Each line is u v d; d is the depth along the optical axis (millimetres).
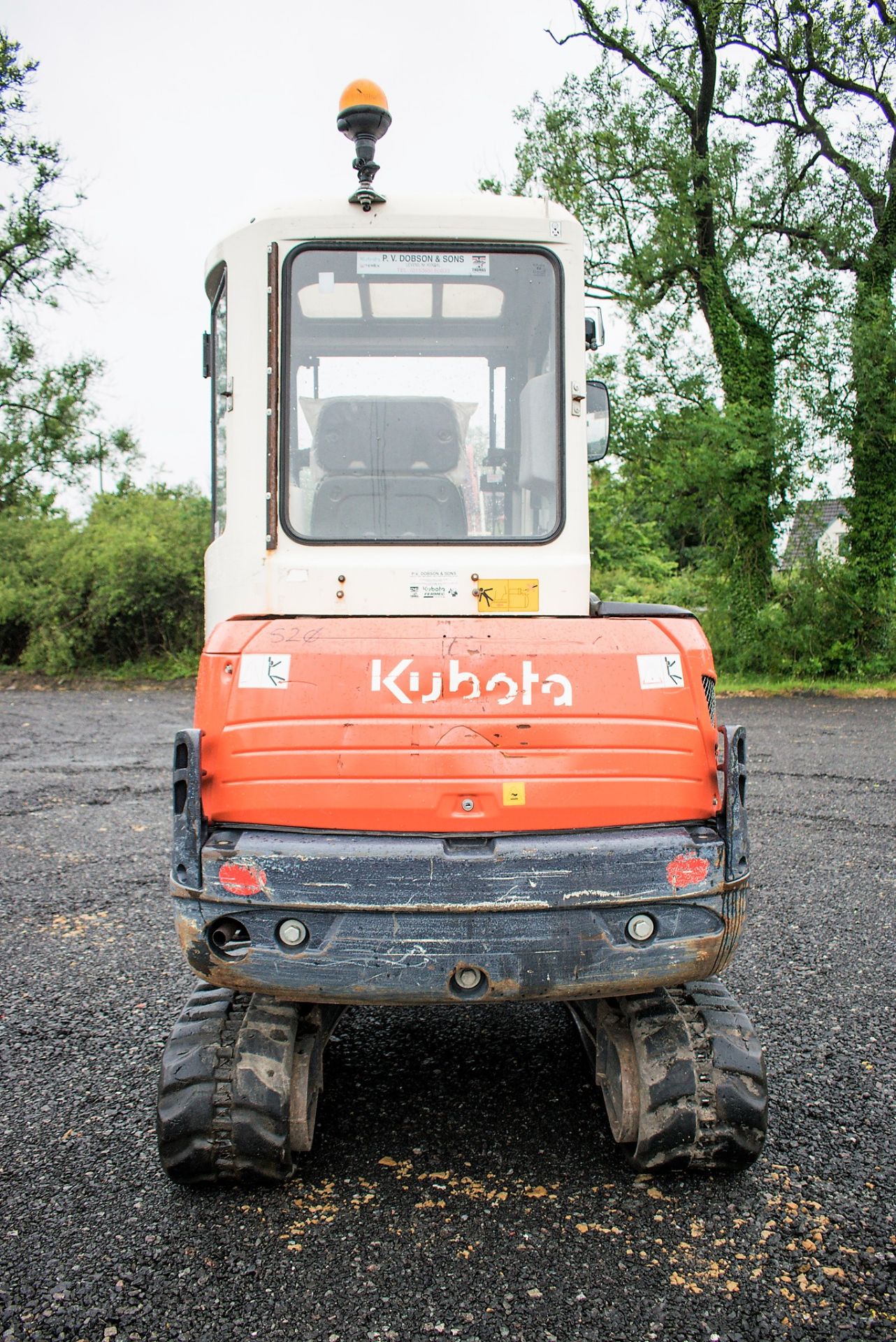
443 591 3395
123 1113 3658
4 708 17266
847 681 20031
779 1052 4113
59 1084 3885
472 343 3490
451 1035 4391
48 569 23516
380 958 2883
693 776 3055
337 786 2930
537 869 2871
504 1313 2576
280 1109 3053
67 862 7242
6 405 30500
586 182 20891
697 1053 3168
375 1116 3664
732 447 19562
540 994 2930
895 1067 3980
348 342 3459
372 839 2916
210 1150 3057
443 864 2855
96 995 4773
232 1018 3244
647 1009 3283
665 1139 3105
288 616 3336
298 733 2957
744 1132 3104
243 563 3406
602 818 2971
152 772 10812
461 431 3484
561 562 3426
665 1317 2561
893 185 19484
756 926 5684
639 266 20000
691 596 22406
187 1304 2617
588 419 3658
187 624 22906
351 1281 2703
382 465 3469
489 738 2953
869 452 19594
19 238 28047
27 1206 3072
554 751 2967
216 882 2895
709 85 20141
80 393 30891
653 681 3053
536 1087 3889
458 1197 3117
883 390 18484
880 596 20203
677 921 2957
